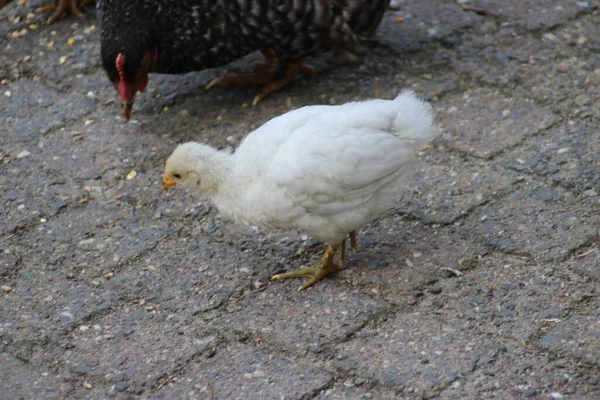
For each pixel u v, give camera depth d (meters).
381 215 7.82
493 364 6.36
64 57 10.78
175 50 9.45
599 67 10.11
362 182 6.80
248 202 6.96
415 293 7.09
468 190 8.33
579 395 6.04
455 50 10.55
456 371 6.31
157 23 9.20
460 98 9.74
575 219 7.85
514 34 10.77
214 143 9.34
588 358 6.34
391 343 6.61
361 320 6.85
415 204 8.16
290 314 6.97
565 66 10.16
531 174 8.48
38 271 7.66
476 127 9.24
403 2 11.48
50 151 9.29
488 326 6.73
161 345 6.76
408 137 7.00
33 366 6.63
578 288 7.05
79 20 11.43
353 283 7.25
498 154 8.81
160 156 9.16
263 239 7.89
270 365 6.49
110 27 9.12
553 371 6.27
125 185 8.76
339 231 7.01
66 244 7.98
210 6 9.19
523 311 6.85
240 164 7.01
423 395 6.12
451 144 9.00
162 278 7.51
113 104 10.01
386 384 6.24
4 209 8.47
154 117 9.81
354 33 9.90
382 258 7.51
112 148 9.30
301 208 6.85
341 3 9.57
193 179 7.12
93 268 7.68
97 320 7.08
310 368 6.43
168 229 8.12
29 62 10.74
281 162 6.75
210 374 6.45
